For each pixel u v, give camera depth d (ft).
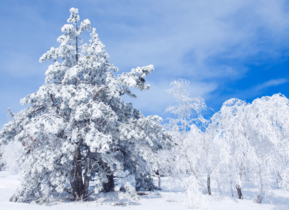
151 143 45.47
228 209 34.94
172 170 57.11
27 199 40.01
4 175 104.63
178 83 55.36
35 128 36.70
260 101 44.09
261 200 40.37
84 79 45.73
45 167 39.91
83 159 47.98
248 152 41.37
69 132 40.65
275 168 38.81
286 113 39.65
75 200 42.14
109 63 51.96
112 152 50.42
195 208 35.91
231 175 43.47
